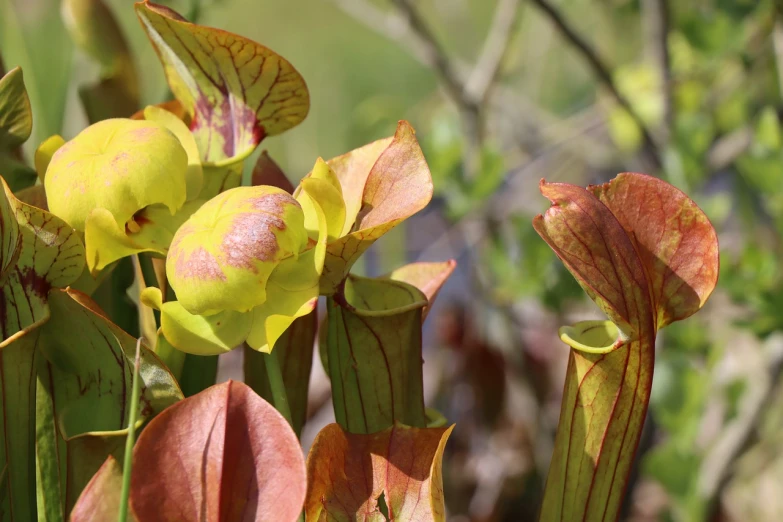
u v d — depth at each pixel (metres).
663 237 0.99
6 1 1.21
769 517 1.82
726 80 1.88
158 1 1.29
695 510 1.45
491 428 2.00
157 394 0.94
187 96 1.04
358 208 0.96
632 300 0.97
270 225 0.93
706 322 1.84
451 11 2.78
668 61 1.75
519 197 2.25
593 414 0.99
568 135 2.03
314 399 1.82
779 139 1.48
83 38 1.11
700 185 1.67
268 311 0.94
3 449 0.95
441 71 1.81
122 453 0.94
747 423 1.51
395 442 0.96
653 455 1.48
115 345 0.94
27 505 0.96
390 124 2.29
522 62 2.46
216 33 0.98
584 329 1.00
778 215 1.50
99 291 1.04
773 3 1.57
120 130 0.97
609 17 2.19
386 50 3.73
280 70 1.00
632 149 1.99
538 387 2.05
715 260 0.98
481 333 1.98
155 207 0.97
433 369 2.18
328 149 3.25
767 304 1.39
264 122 1.02
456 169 1.66
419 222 2.48
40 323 0.94
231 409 0.90
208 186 1.01
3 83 0.99
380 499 0.95
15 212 0.93
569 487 0.99
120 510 0.88
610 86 1.67
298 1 3.53
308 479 0.93
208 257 0.92
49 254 0.95
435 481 0.93
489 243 1.79
